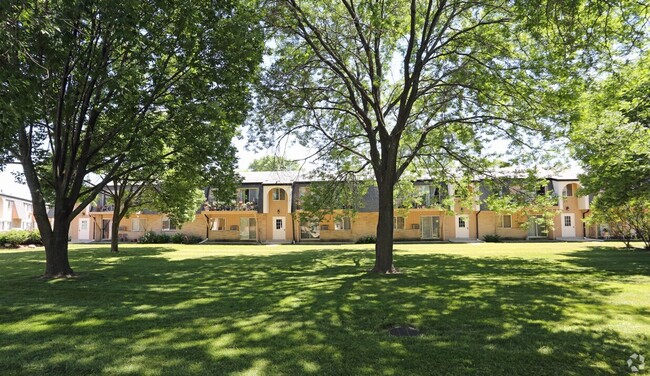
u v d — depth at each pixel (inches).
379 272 546.3
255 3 537.0
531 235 1465.3
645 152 572.4
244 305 336.8
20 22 288.4
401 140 732.0
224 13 493.4
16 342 236.5
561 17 351.9
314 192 723.4
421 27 591.5
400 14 577.3
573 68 450.9
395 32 513.7
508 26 534.6
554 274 515.8
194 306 334.3
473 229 1481.3
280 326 267.1
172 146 588.1
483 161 647.1
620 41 431.2
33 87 278.4
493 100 548.7
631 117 523.8
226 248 1114.1
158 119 516.7
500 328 257.9
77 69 448.8
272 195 1534.2
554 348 218.4
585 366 193.8
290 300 355.9
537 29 378.3
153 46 451.5
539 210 660.7
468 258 743.1
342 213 778.8
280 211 1521.9
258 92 562.6
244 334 249.1
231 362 201.2
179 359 205.9
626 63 477.4
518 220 1455.5
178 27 471.2
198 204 1227.2
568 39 335.9
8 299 370.9
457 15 565.9
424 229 1498.5
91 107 519.5
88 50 439.8
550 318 283.0
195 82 478.9
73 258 794.8
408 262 676.7
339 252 930.1
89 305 341.1
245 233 1546.5
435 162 730.8
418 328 261.3
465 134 639.1
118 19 358.3
